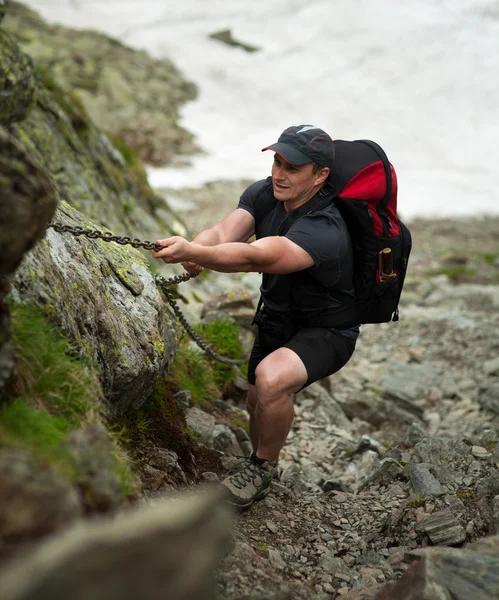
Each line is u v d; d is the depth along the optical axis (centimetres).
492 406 727
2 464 181
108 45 2842
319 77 3069
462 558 275
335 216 352
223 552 304
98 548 152
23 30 2600
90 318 313
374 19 3531
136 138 2192
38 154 764
